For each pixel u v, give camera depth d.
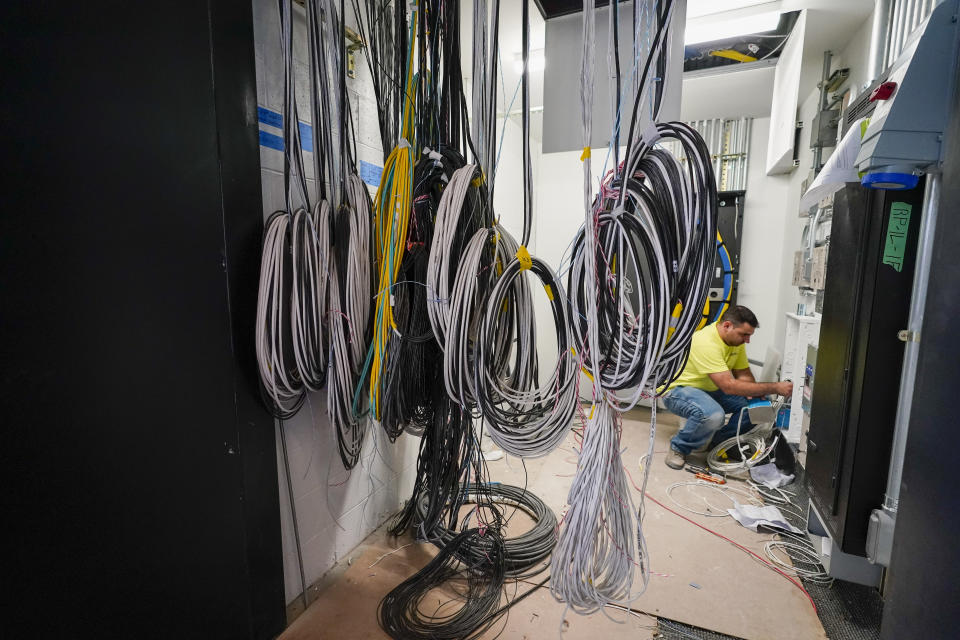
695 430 2.53
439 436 1.65
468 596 1.52
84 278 1.03
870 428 1.42
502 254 1.34
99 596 1.11
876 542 1.39
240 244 1.17
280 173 1.38
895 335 1.36
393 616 1.42
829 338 1.68
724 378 2.57
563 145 1.42
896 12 1.55
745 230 3.62
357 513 1.82
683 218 0.85
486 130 1.25
